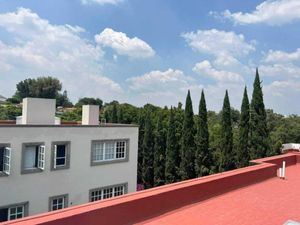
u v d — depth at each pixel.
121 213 6.36
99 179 20.12
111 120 44.34
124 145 21.83
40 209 17.22
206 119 32.25
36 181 17.06
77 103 82.44
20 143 16.41
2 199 15.75
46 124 18.56
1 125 15.62
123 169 21.58
